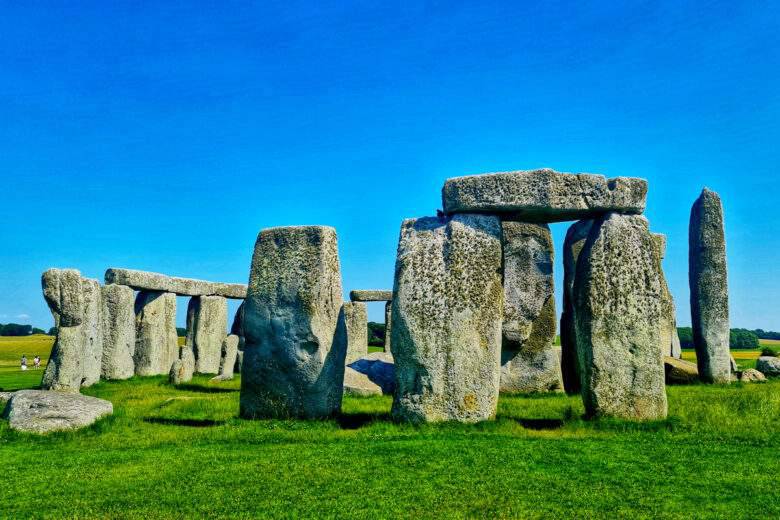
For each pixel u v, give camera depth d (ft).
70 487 26.40
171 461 30.01
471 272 37.81
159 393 58.70
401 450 30.71
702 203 63.72
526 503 23.82
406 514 22.90
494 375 37.19
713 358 61.36
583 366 37.96
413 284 38.22
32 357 151.74
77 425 36.94
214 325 93.56
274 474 27.48
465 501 24.06
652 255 38.47
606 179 38.27
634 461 28.73
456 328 37.29
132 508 23.99
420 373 37.32
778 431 33.88
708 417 36.73
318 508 23.58
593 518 22.50
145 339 83.46
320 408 39.68
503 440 32.55
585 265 38.40
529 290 59.36
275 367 40.32
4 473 28.45
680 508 23.39
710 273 62.44
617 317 37.58
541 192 37.09
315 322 39.65
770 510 23.16
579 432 34.60
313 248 40.47
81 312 56.03
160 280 85.46
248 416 40.88
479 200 37.86
